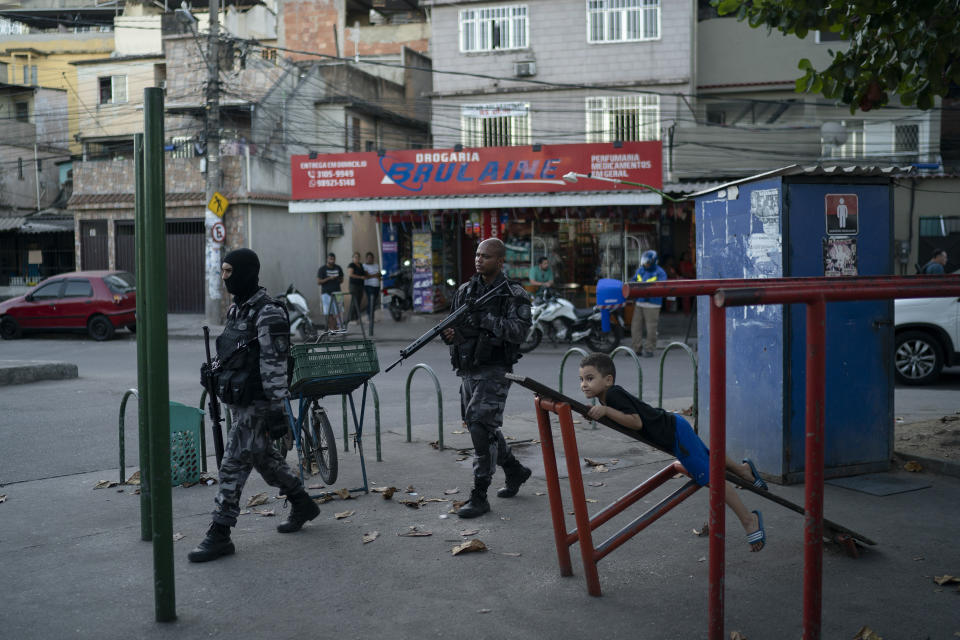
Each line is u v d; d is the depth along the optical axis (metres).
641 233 22.81
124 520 5.63
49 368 12.96
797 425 6.06
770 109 24.11
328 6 35.50
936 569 4.45
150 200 3.89
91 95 33.78
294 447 7.67
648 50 24.00
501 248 5.61
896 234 22.64
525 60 24.77
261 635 3.79
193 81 27.22
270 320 4.84
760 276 6.20
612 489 6.11
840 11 6.52
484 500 5.58
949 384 11.80
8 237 29.92
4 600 4.23
